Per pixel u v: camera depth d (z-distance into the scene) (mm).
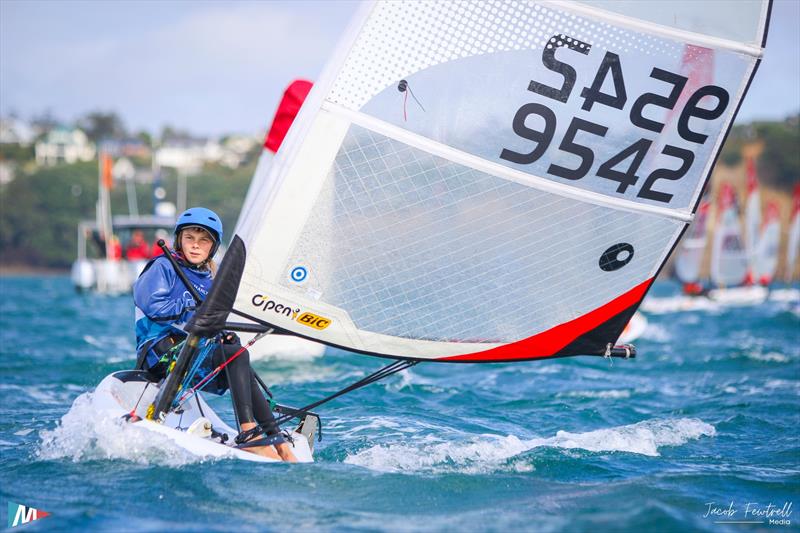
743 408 27078
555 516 14156
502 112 16750
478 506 14773
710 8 16922
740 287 119688
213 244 18516
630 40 16875
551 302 17688
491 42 16609
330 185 16453
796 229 123750
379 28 16281
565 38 16719
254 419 18078
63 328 55281
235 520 13641
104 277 111750
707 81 17188
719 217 119938
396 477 16375
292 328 16922
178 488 15008
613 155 17203
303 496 14922
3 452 18344
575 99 16891
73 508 14047
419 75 16453
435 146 16578
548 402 28109
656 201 17594
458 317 17422
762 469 18500
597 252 17625
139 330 18438
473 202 16969
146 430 16531
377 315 17109
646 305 104125
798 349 47750
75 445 16828
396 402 26984
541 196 17156
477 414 25297
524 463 18031
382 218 16703
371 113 16344
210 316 16219
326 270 16703
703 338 57719
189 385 18141
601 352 18219
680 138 17359
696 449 20672
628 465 18453
